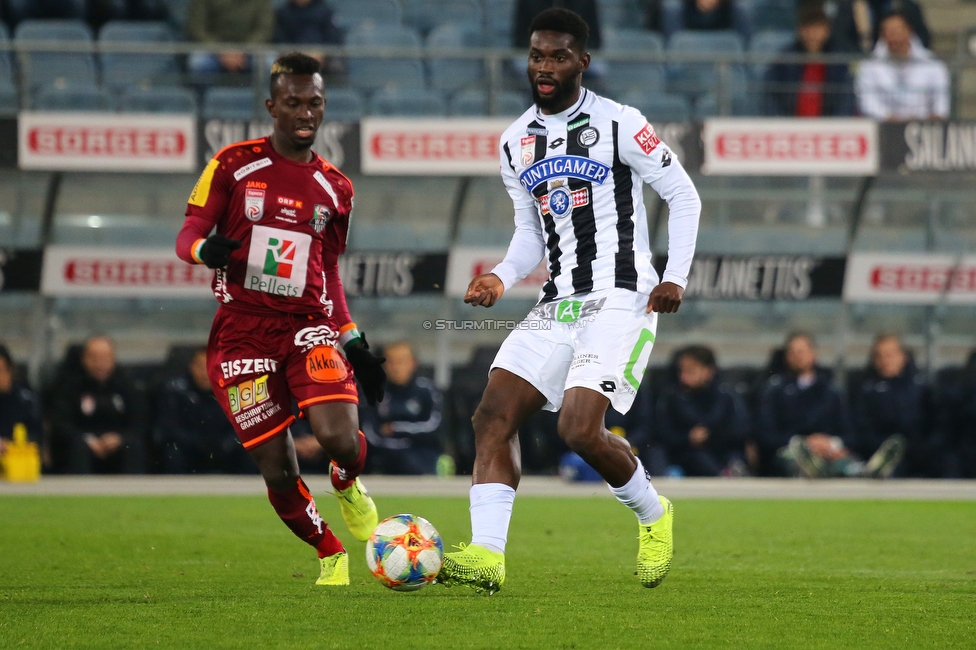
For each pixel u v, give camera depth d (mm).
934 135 43875
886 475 42000
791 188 48469
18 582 18328
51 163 41875
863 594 17438
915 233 48812
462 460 43219
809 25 48812
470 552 16016
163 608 15578
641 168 16984
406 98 47250
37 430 40969
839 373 47375
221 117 42562
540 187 17141
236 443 41000
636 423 42031
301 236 17297
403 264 43719
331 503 33688
